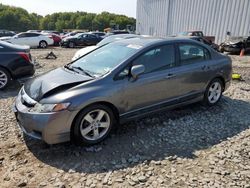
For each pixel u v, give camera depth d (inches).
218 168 135.4
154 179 125.7
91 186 120.4
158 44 179.6
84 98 144.1
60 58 594.9
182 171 132.4
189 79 193.9
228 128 183.8
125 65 162.6
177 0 1184.8
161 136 169.0
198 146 158.1
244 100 249.0
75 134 147.3
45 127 138.6
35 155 144.9
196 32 851.4
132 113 167.9
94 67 171.8
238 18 923.4
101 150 150.8
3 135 166.7
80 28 4192.9
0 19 3408.0
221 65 217.2
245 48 766.5
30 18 3998.5
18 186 120.3
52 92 146.3
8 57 271.6
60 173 129.8
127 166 136.2
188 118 197.8
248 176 129.2
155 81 173.0
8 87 285.9
